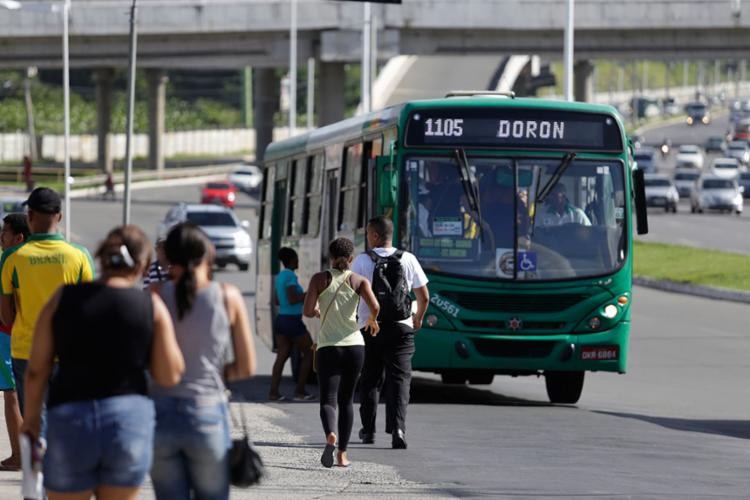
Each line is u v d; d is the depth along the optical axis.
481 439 37.34
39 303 25.88
